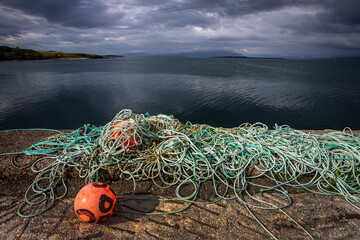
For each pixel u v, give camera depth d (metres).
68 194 2.49
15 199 2.41
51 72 29.89
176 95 14.05
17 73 27.73
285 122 9.35
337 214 2.21
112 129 2.76
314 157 2.75
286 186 2.63
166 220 2.12
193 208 2.29
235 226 2.06
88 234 1.95
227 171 2.68
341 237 1.96
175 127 3.31
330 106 11.57
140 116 3.14
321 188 2.57
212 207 2.30
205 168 2.70
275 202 2.38
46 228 2.02
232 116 10.09
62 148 2.89
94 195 1.91
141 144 2.87
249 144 2.93
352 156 2.69
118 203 2.34
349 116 10.04
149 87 17.11
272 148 2.86
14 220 2.11
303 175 2.75
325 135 3.08
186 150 2.76
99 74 27.52
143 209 2.26
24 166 2.66
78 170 2.60
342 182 2.55
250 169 2.74
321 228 2.05
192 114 10.34
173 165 2.63
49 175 2.62
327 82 21.83
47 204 2.32
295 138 3.11
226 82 20.58
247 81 21.55
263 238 1.95
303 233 2.00
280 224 2.09
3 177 2.62
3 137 3.28
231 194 2.51
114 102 12.16
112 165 2.68
